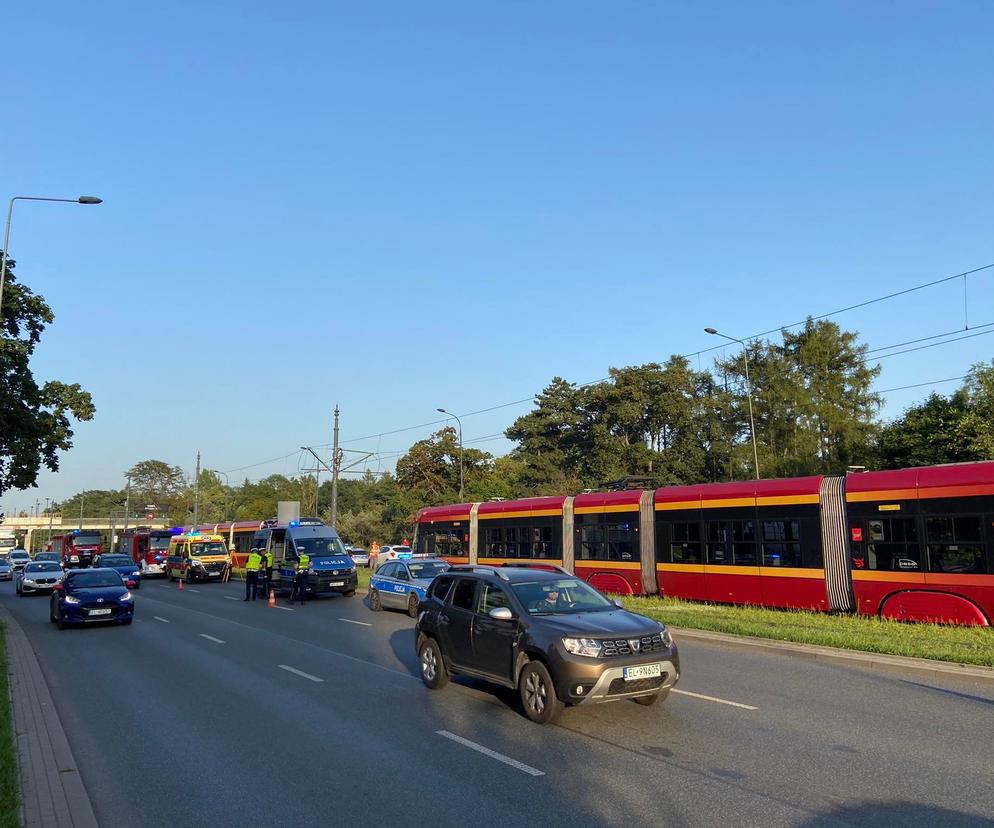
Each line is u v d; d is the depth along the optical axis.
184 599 27.58
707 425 56.41
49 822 5.48
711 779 6.32
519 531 26.28
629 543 22.06
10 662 12.74
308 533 27.70
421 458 64.75
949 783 6.15
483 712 8.91
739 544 18.81
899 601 15.37
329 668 12.10
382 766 6.87
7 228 21.97
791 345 55.03
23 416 27.12
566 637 8.05
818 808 5.62
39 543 132.62
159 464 135.88
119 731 8.33
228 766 6.99
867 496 16.20
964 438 30.62
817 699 9.30
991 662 10.70
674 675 8.25
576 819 5.49
